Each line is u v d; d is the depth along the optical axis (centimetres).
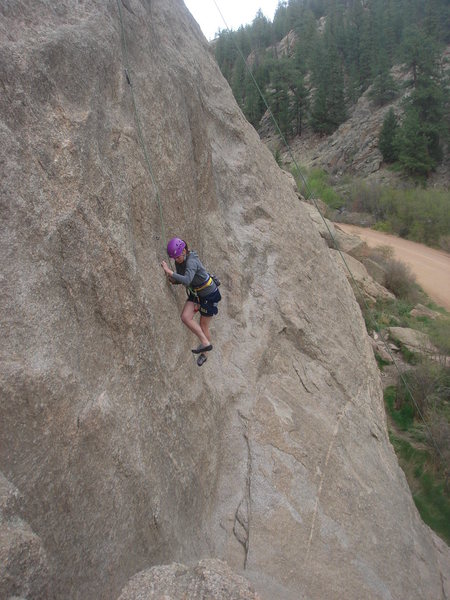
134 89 758
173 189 817
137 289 611
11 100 502
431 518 1284
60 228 512
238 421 858
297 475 835
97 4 693
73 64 593
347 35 9100
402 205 4284
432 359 1962
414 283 3005
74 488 453
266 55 10512
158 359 642
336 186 5534
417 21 8300
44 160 518
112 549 487
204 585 386
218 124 1282
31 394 427
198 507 684
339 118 7444
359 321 1509
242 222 1188
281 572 695
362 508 883
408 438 1606
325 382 1088
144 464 559
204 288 677
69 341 497
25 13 566
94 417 493
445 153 5659
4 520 349
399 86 6875
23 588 331
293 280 1205
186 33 1278
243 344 971
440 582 899
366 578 767
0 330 427
